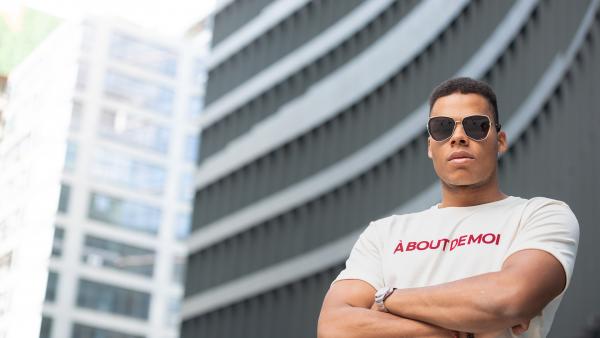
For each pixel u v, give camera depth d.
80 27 79.94
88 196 78.81
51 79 69.19
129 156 83.56
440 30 33.50
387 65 37.28
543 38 25.59
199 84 89.75
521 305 3.28
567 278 3.43
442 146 3.79
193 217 51.22
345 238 38.75
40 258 64.44
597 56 22.20
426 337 3.41
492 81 28.55
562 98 23.75
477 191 3.79
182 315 49.59
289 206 43.56
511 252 3.53
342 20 43.09
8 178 61.97
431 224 3.77
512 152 26.23
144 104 85.81
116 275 79.56
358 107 39.50
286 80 46.50
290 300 42.47
